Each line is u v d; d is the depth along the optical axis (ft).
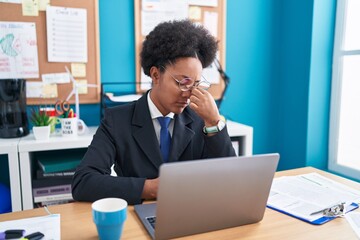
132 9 7.01
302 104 7.86
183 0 7.25
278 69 8.56
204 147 3.93
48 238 2.47
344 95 7.64
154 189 3.14
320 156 8.02
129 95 7.04
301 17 7.69
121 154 3.79
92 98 6.89
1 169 6.48
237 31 7.99
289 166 8.43
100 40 6.88
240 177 2.48
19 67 6.32
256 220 2.77
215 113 3.55
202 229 2.55
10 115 5.56
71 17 6.48
